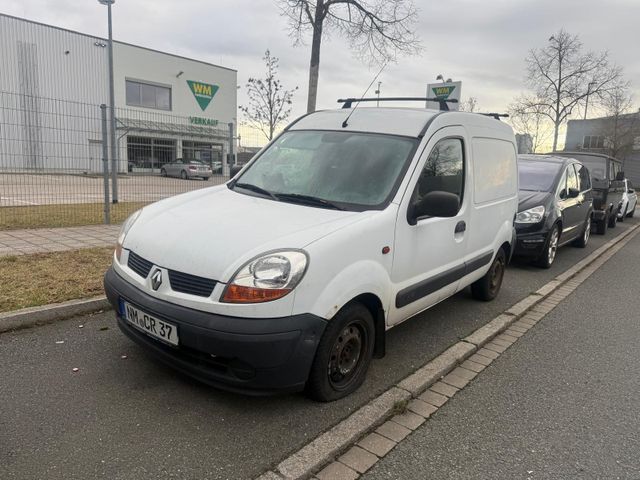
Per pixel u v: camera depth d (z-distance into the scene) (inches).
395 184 145.8
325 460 107.1
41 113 363.9
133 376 137.3
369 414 125.2
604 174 546.3
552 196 329.7
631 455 116.6
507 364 167.5
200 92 1487.5
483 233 201.5
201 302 113.0
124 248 137.7
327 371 125.6
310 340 115.6
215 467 102.2
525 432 124.6
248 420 120.0
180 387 133.0
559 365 168.6
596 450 118.1
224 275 112.3
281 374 114.0
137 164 451.5
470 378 154.8
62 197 414.6
